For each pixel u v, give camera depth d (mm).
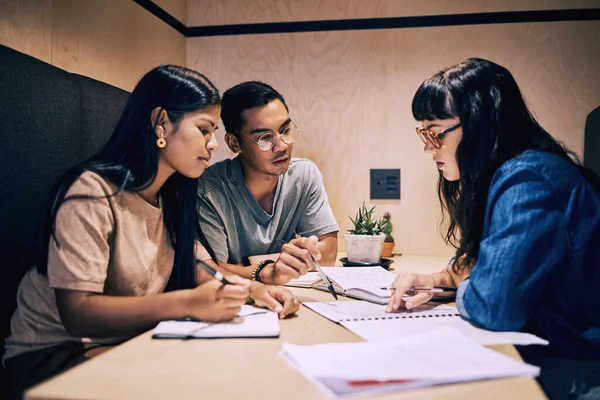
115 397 712
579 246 1129
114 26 2043
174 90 1287
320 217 2057
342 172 2580
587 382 1085
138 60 2223
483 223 1311
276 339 1006
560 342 1126
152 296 1113
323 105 2582
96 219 1175
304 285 1602
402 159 2531
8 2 1513
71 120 1598
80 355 1151
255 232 1901
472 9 2443
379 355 854
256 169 1829
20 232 1388
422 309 1278
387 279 1578
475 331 1073
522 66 2416
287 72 2598
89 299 1109
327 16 2557
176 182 1429
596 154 2252
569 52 2381
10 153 1348
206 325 1062
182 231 1417
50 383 765
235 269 1647
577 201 1146
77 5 1818
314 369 786
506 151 1270
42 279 1243
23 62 1407
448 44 2473
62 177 1235
